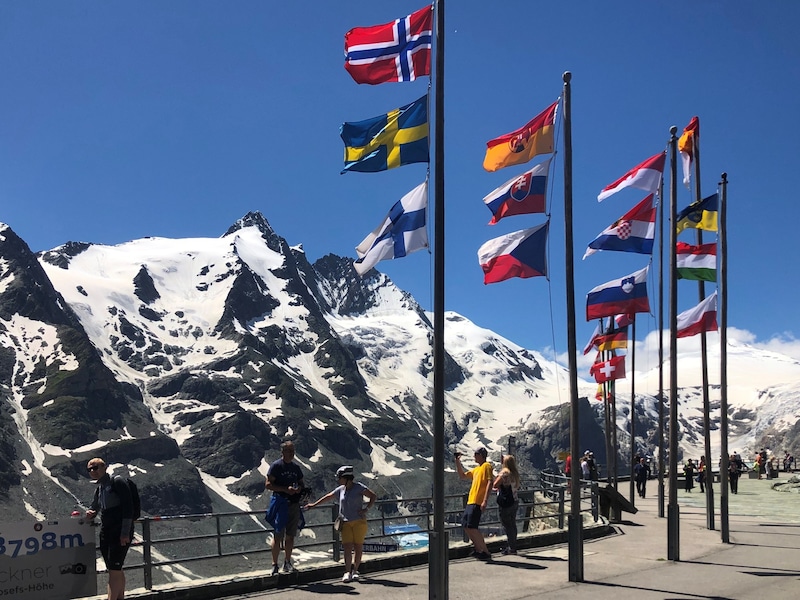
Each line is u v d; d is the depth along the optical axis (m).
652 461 75.94
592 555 18.39
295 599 12.89
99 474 11.34
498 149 16.16
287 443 14.49
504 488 18.09
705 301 21.61
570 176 15.27
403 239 13.23
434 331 11.12
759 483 55.25
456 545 17.61
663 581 14.77
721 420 20.77
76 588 11.98
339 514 14.77
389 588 13.84
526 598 13.12
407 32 13.42
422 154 13.21
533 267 15.48
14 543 11.52
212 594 13.07
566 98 15.33
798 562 17.22
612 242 18.97
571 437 15.01
